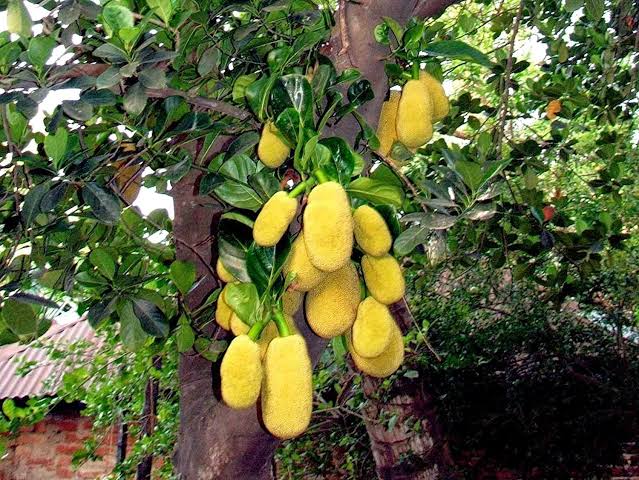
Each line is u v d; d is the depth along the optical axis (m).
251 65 2.40
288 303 1.60
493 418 5.93
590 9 2.48
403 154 2.05
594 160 5.39
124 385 5.03
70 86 1.61
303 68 1.96
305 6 2.44
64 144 1.80
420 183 1.98
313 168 1.53
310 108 1.58
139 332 2.04
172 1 1.91
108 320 2.91
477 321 6.13
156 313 2.00
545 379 6.05
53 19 2.20
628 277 5.88
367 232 1.58
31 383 6.95
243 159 1.72
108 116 2.18
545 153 4.42
